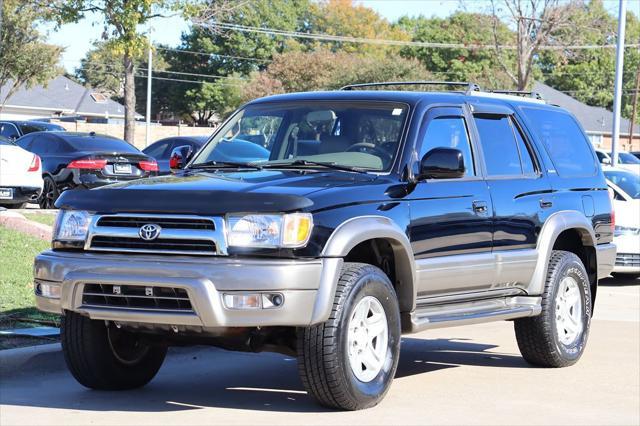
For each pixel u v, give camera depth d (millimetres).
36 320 10570
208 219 7105
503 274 9047
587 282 10258
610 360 10531
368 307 7543
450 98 8992
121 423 7160
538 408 8156
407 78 75188
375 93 8789
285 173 8062
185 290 7000
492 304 9117
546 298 9664
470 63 94562
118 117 86375
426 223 8133
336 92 8984
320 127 8617
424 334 12172
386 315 7699
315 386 7359
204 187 7375
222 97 107000
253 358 10242
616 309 14836
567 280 9977
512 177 9352
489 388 8914
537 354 9867
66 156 21453
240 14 103688
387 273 8195
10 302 11391
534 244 9469
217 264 6980
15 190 19234
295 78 82188
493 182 9047
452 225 8414
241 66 109250
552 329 9750
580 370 9938
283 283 6965
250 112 9109
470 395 8562
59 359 9242
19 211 19422
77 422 7176
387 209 7789
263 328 7496
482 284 8859
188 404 7879
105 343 8117
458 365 10094
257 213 7094
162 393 8352
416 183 8172
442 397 8422
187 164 9023
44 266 7531
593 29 58875
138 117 92688
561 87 111750
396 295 8008
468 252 8641
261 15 107688
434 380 9227
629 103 112875
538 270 9508
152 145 24703
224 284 6945
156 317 7141
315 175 7949
